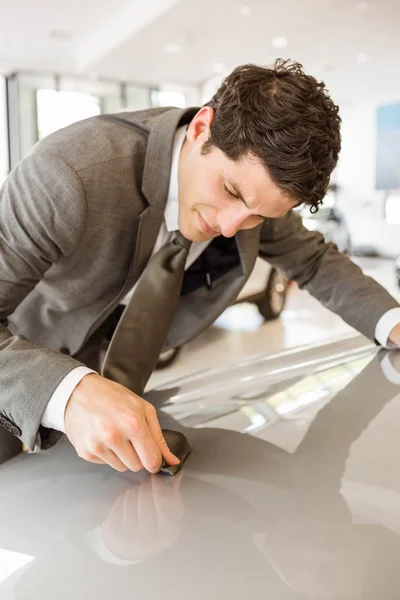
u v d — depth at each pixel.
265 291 3.82
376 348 0.82
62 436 0.56
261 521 0.39
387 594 0.31
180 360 3.00
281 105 0.58
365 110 10.05
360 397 0.61
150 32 6.31
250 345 3.31
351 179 10.53
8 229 0.68
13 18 6.26
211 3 5.31
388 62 7.60
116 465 0.47
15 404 0.53
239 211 0.65
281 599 0.31
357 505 0.40
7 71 8.21
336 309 0.94
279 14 5.60
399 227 8.95
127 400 0.50
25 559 0.36
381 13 5.49
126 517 0.40
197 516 0.40
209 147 0.65
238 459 0.48
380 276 6.36
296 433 0.53
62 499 0.43
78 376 0.53
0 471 0.50
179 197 0.74
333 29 6.07
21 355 0.56
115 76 8.77
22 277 0.69
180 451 0.48
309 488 0.43
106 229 0.74
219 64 7.99
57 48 7.67
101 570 0.34
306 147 0.59
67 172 0.67
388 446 0.49
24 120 8.48
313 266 0.99
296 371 0.70
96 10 6.20
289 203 0.63
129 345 0.71
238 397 0.62
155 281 0.75
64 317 0.91
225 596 0.31
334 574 0.33
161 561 0.35
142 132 0.77
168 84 9.44
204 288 0.92
